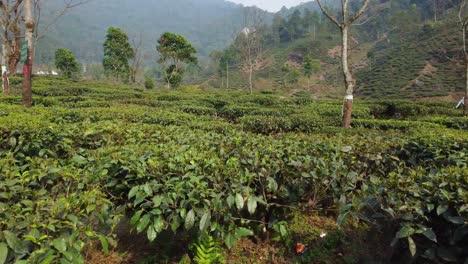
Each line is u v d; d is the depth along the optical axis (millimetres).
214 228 2543
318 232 3520
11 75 18141
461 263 2189
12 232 1941
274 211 3365
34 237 1914
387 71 48438
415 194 2381
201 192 2551
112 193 3051
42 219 2088
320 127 8406
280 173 3260
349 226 3586
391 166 4195
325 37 76875
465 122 8883
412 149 4680
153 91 24719
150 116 7477
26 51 8039
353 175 3322
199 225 2496
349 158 3945
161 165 2887
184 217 2449
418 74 43219
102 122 5430
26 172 2678
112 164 3064
